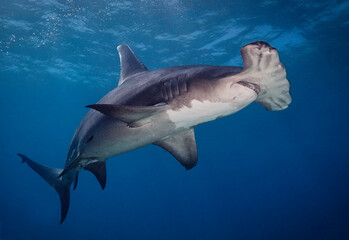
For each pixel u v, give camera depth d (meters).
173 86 2.44
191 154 3.27
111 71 23.95
